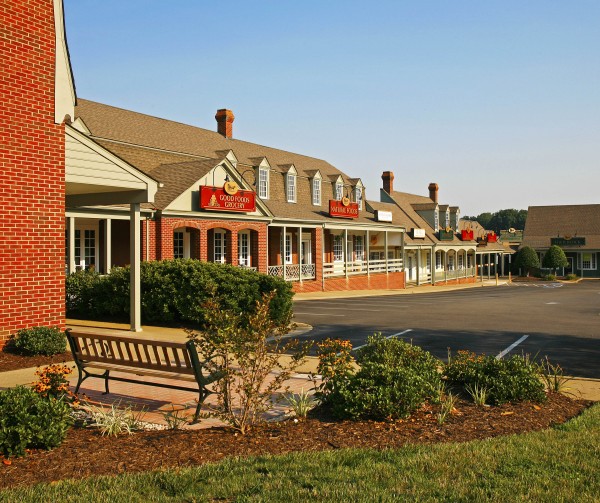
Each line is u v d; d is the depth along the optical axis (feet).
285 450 19.56
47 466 17.89
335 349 26.50
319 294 106.42
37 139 38.70
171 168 86.99
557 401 26.73
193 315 52.37
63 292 40.40
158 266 55.16
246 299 52.19
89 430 22.08
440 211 183.52
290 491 15.75
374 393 23.22
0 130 36.55
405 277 148.25
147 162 87.81
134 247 48.57
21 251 37.76
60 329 40.09
